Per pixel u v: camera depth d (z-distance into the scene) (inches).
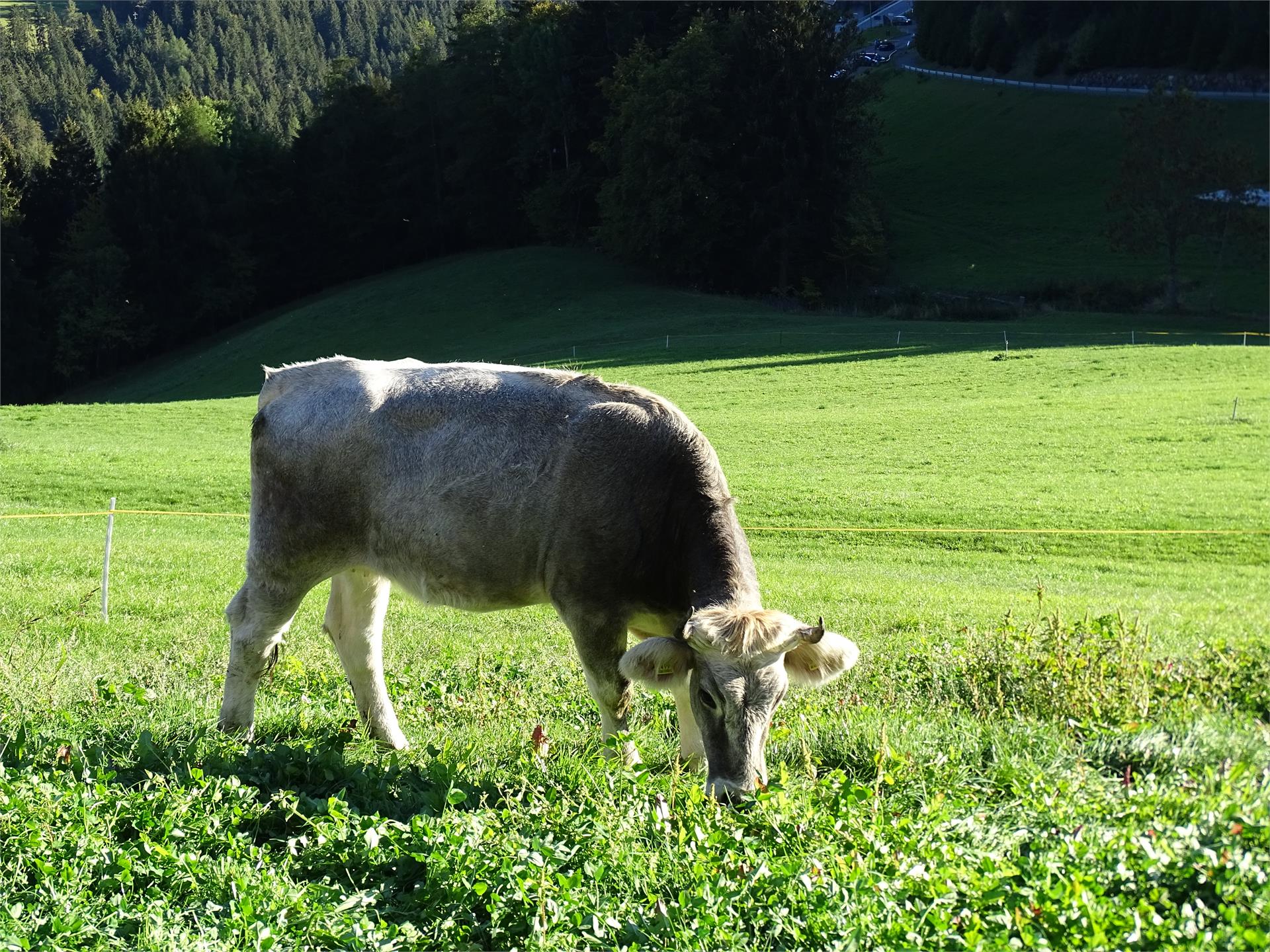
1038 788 276.7
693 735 301.3
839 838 247.0
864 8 6948.8
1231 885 212.8
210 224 3666.3
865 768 311.7
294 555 323.6
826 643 268.2
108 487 1168.8
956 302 2871.6
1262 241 2883.9
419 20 7746.1
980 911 213.8
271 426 324.2
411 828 250.4
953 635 494.3
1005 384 1815.9
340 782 290.2
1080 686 364.8
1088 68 4488.2
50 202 3912.4
